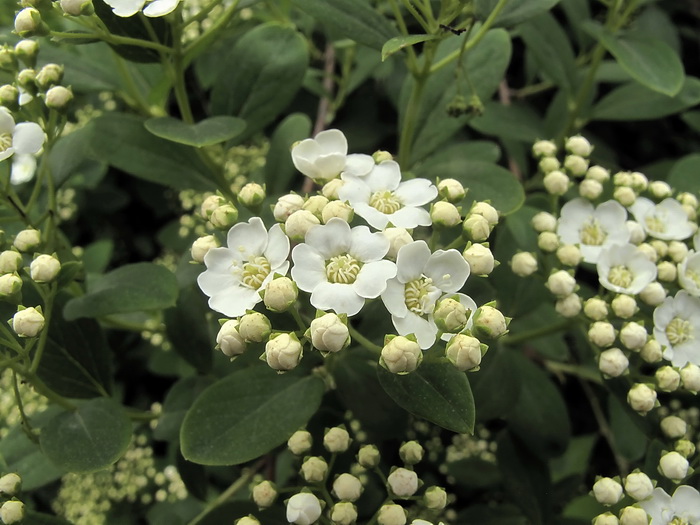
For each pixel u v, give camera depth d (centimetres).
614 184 12
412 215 10
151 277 11
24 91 11
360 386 11
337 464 11
